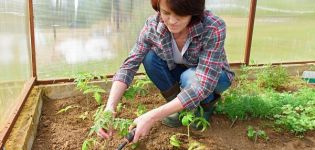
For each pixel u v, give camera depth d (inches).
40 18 110.0
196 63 90.0
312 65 152.4
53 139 89.4
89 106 108.0
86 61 120.3
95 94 97.6
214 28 80.1
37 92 107.3
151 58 91.4
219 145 89.7
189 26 79.2
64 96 114.7
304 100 110.5
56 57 115.9
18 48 98.5
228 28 136.1
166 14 70.8
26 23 106.1
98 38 119.4
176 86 96.7
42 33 111.8
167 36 84.7
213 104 96.7
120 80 85.7
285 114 104.3
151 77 95.1
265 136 93.6
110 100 82.3
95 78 121.5
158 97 116.1
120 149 72.9
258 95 112.4
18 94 98.9
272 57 148.5
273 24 143.2
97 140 88.5
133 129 74.3
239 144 91.0
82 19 115.5
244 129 98.4
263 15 140.3
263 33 143.1
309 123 95.7
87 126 96.3
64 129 94.3
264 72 131.3
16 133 82.9
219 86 91.6
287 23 145.5
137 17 121.7
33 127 89.9
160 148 86.7
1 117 82.3
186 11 68.4
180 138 91.7
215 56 79.9
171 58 89.5
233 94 106.6
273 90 124.4
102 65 122.9
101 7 116.4
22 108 95.7
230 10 134.1
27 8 106.4
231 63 139.0
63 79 117.0
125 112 104.2
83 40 117.7
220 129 97.7
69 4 112.4
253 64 142.4
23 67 104.1
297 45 151.3
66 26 114.2
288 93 120.8
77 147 86.0
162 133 93.1
